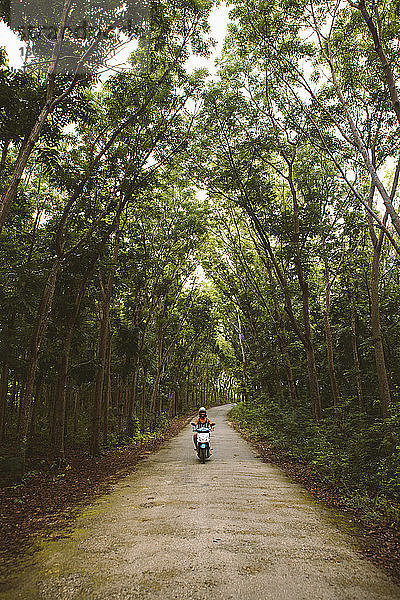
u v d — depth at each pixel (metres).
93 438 13.66
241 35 12.70
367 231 15.46
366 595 3.74
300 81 12.65
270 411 18.53
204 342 43.12
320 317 21.75
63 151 12.40
